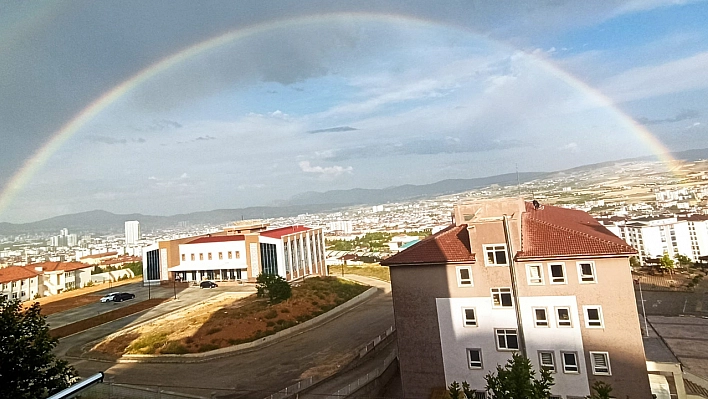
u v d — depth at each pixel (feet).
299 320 192.34
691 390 109.70
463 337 107.76
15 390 70.54
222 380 129.39
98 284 374.63
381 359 144.66
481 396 105.40
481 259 106.83
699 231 385.29
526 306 102.68
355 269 388.98
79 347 169.68
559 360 99.91
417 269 111.55
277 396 114.62
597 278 97.81
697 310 206.80
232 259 308.40
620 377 95.71
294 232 314.14
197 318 193.16
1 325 74.38
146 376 135.03
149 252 325.62
